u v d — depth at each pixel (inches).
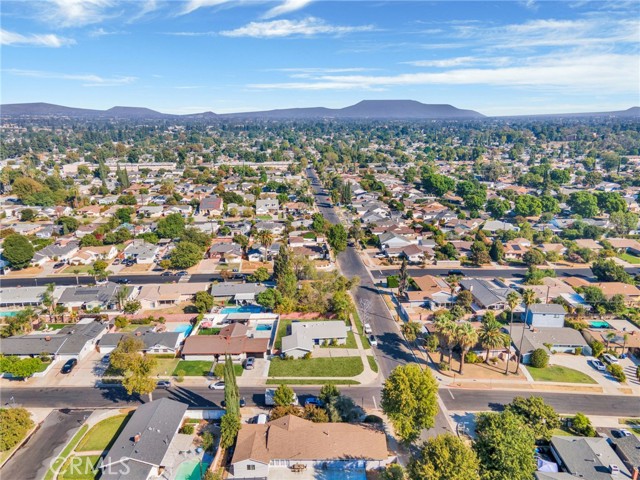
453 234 6825.8
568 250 6058.1
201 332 4079.7
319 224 7037.4
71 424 2876.5
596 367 3531.0
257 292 4719.5
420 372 2741.1
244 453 2456.9
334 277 4933.6
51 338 3713.1
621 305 4288.9
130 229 7150.6
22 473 2477.9
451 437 2298.2
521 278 5334.6
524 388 3265.3
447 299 4557.1
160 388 3275.1
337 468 2479.1
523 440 2359.7
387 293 4958.2
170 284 4864.7
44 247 6102.4
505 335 3506.4
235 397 2679.6
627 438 2635.3
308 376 3412.9
